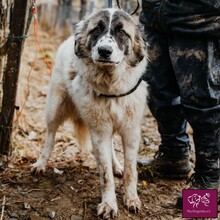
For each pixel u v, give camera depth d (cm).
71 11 858
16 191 334
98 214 307
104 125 321
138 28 321
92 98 315
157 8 315
